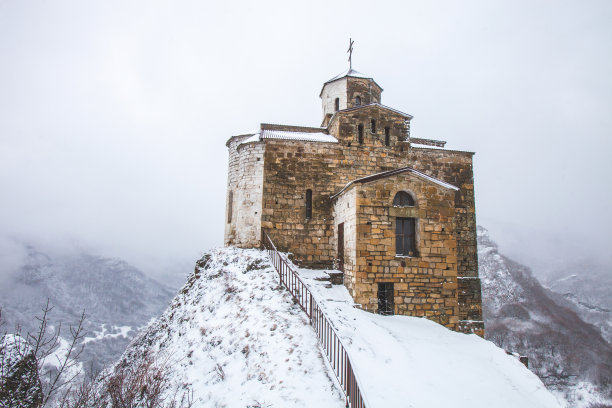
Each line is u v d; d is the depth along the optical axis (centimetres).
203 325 1175
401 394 771
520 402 873
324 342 848
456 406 786
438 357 1006
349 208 1374
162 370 958
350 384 673
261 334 960
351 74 2136
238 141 1827
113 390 713
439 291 1312
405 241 1350
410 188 1349
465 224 1753
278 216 1627
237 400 770
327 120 2027
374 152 1723
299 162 1673
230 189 1816
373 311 1252
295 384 758
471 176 1809
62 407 561
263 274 1315
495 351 1153
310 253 1612
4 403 570
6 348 608
